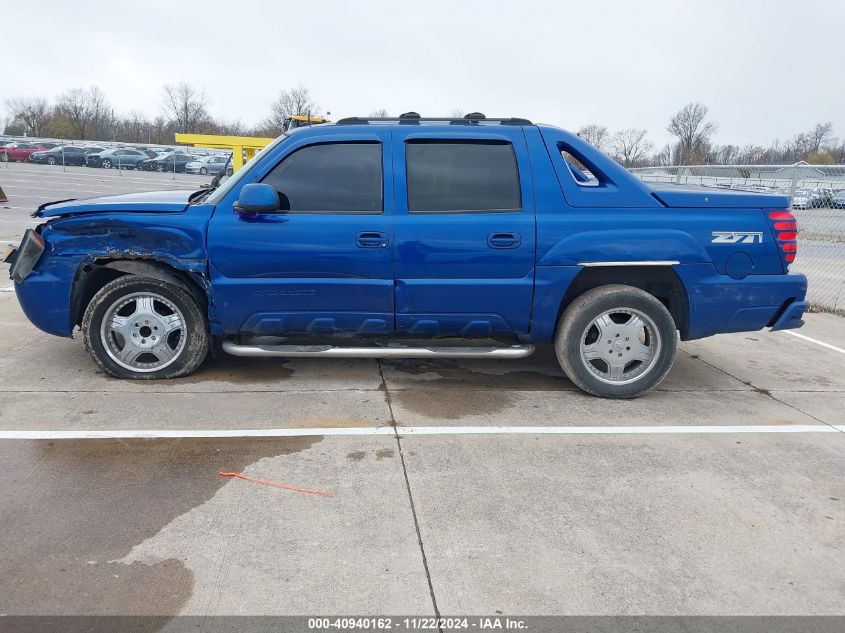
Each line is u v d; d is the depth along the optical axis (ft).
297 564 8.30
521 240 13.82
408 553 8.63
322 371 16.11
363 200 13.91
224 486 10.24
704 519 9.73
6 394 13.75
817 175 30.94
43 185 82.23
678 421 13.62
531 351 14.67
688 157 195.72
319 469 10.91
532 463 11.40
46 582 7.79
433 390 15.03
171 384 14.70
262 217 13.79
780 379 16.85
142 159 117.19
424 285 13.89
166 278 14.11
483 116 15.20
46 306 14.32
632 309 14.28
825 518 9.86
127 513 9.36
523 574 8.26
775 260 14.38
